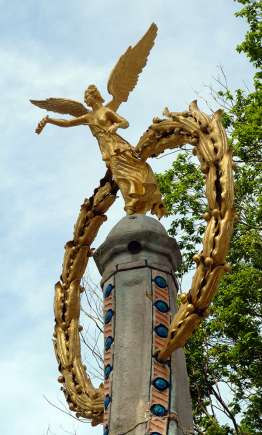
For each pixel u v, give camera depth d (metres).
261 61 19.27
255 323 16.66
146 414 8.66
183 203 18.53
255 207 17.84
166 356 9.00
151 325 9.23
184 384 9.18
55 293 10.91
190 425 8.96
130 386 8.90
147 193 10.32
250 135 17.72
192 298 8.93
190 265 17.91
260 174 18.00
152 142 10.27
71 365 10.38
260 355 16.42
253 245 17.25
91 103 11.27
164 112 10.23
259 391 16.59
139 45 11.73
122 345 9.18
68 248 10.99
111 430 8.74
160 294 9.48
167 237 9.91
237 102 19.08
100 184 10.94
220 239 8.86
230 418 16.02
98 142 10.96
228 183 9.05
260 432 15.87
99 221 10.88
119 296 9.53
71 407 10.10
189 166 19.06
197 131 9.63
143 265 9.62
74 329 10.66
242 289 16.47
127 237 9.79
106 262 9.91
